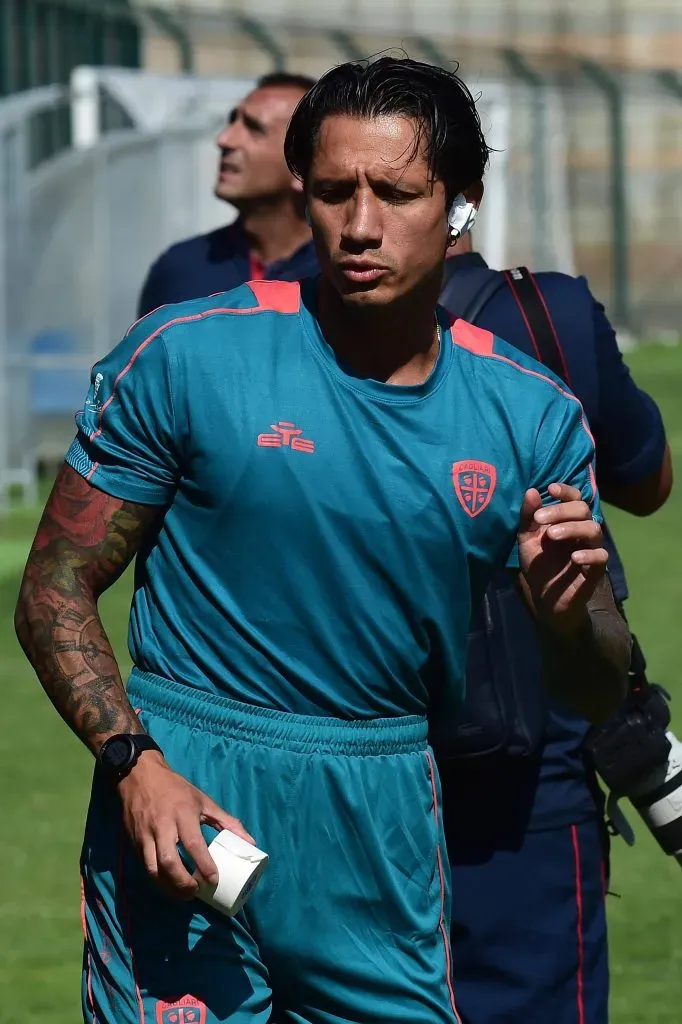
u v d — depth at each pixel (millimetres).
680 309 113375
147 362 9023
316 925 9148
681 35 111812
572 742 12055
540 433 9273
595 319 12203
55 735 24766
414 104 8711
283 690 9062
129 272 46250
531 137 96688
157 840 8438
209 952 9047
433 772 9523
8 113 43125
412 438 8961
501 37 109375
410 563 8977
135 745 8742
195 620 9133
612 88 110625
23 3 70750
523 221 98750
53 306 46000
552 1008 11930
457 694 9648
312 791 9078
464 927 11922
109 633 30234
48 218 45469
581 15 111062
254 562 8953
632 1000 15836
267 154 17266
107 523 9133
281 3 103938
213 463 8906
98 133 50281
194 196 46812
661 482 12883
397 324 8938
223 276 17641
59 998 15906
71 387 47094
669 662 28281
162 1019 9031
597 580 9039
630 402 12406
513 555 9469
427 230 8805
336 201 8812
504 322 11961
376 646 9062
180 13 85125
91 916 9297
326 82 8867
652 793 12164
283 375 8961
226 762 9062
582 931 12070
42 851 19828
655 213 113125
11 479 44438
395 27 107938
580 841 12086
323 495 8875
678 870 19484
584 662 9672
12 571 34125
